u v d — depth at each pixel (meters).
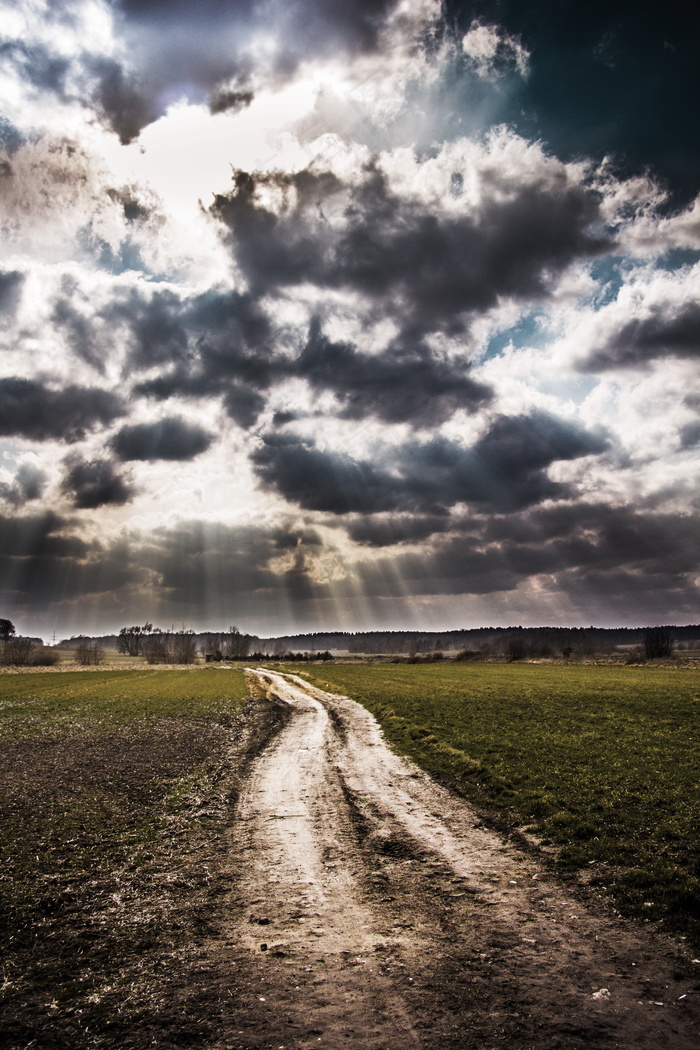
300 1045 6.72
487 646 129.88
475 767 20.41
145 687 66.31
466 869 12.14
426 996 7.66
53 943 9.42
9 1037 7.03
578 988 7.70
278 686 67.06
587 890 10.77
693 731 24.52
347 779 20.59
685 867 10.99
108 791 19.30
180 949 9.15
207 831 15.14
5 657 124.69
